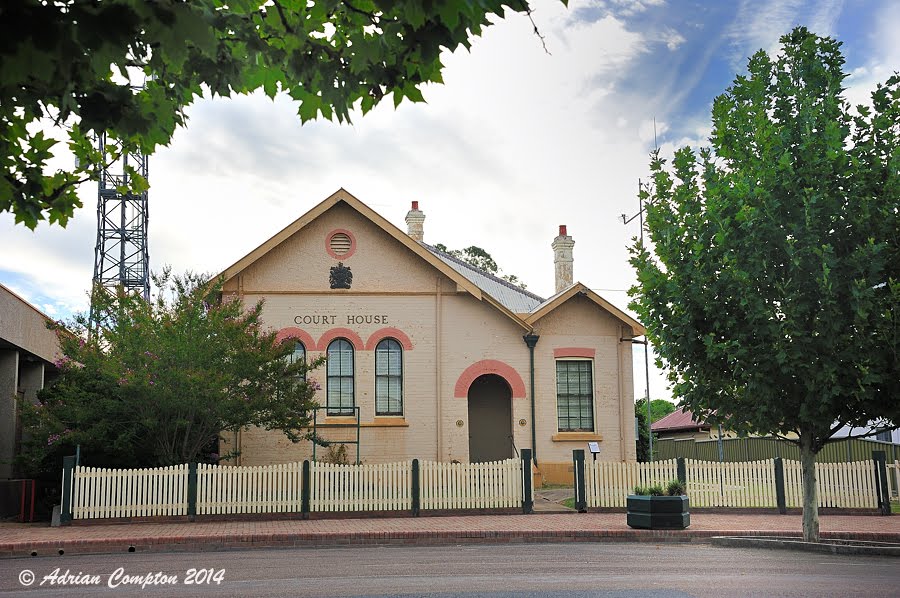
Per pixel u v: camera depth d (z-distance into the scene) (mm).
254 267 25266
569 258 30938
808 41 14047
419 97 5078
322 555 13539
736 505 19625
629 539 15836
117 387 19359
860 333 12852
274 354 20766
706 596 9203
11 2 3500
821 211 13078
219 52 5207
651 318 14609
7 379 21578
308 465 19016
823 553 13555
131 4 3711
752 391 13484
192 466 18547
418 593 9516
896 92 13305
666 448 40844
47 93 4707
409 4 3904
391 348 25484
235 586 10219
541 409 25750
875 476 19266
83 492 17984
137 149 5707
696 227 14195
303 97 5387
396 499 19250
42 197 5410
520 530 15922
